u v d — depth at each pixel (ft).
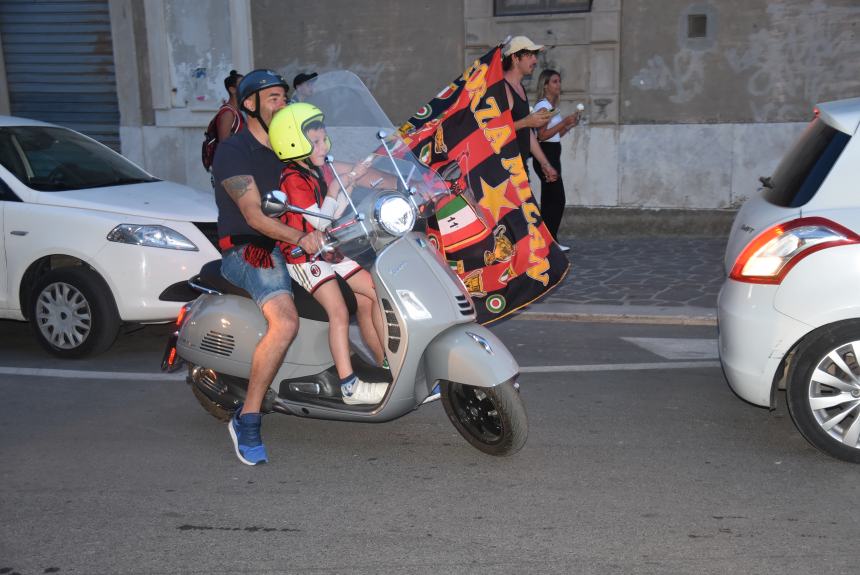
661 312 26.37
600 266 33.40
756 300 15.78
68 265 24.94
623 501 14.44
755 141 38.19
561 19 39.47
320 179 15.30
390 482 15.52
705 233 39.32
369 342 16.70
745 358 15.94
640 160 39.65
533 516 14.01
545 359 22.62
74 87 48.60
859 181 15.43
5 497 15.19
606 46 39.17
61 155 25.68
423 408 19.25
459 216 18.88
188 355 17.60
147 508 14.67
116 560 12.98
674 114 38.99
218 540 13.51
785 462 15.87
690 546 12.90
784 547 12.80
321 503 14.73
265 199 13.87
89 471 16.26
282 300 15.89
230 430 16.57
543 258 19.40
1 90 49.60
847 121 15.83
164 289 22.72
